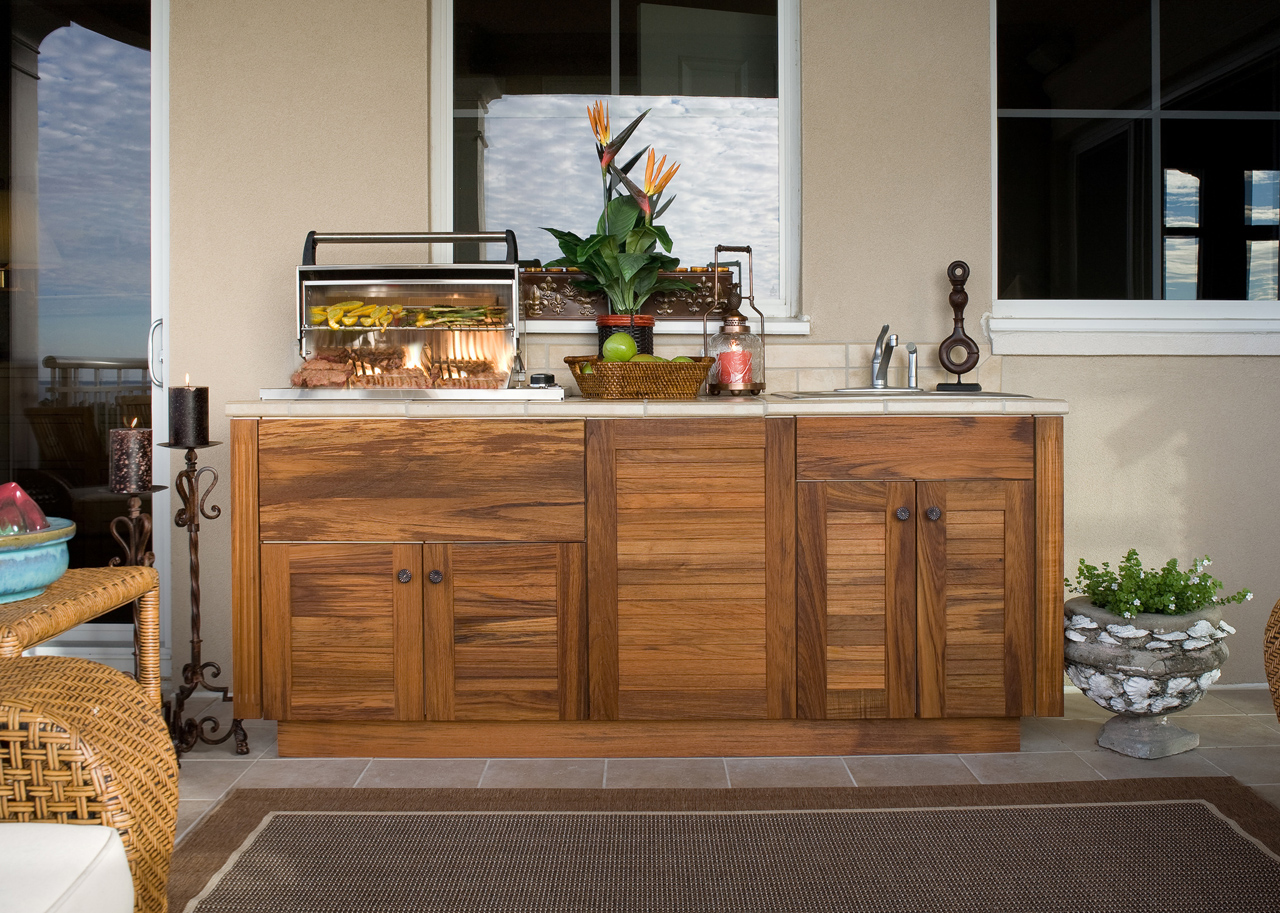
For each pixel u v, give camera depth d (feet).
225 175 8.68
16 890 2.63
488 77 9.05
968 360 8.49
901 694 7.18
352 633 7.16
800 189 9.04
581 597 7.14
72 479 9.10
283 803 6.44
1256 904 5.08
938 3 8.73
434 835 5.96
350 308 7.83
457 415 7.09
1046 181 9.08
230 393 8.75
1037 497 7.16
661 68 9.14
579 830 6.02
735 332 8.16
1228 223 9.16
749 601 7.17
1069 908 5.06
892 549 7.15
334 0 8.66
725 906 5.12
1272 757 7.16
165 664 8.93
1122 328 8.81
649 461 7.13
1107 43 9.09
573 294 8.77
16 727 3.15
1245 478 8.96
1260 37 9.15
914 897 5.19
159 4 8.92
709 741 7.31
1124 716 7.38
